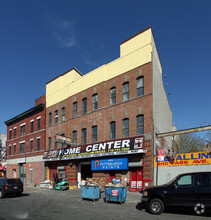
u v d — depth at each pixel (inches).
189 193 370.6
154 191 403.5
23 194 794.8
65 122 1043.3
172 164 630.5
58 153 999.6
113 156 767.1
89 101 928.9
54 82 1182.9
